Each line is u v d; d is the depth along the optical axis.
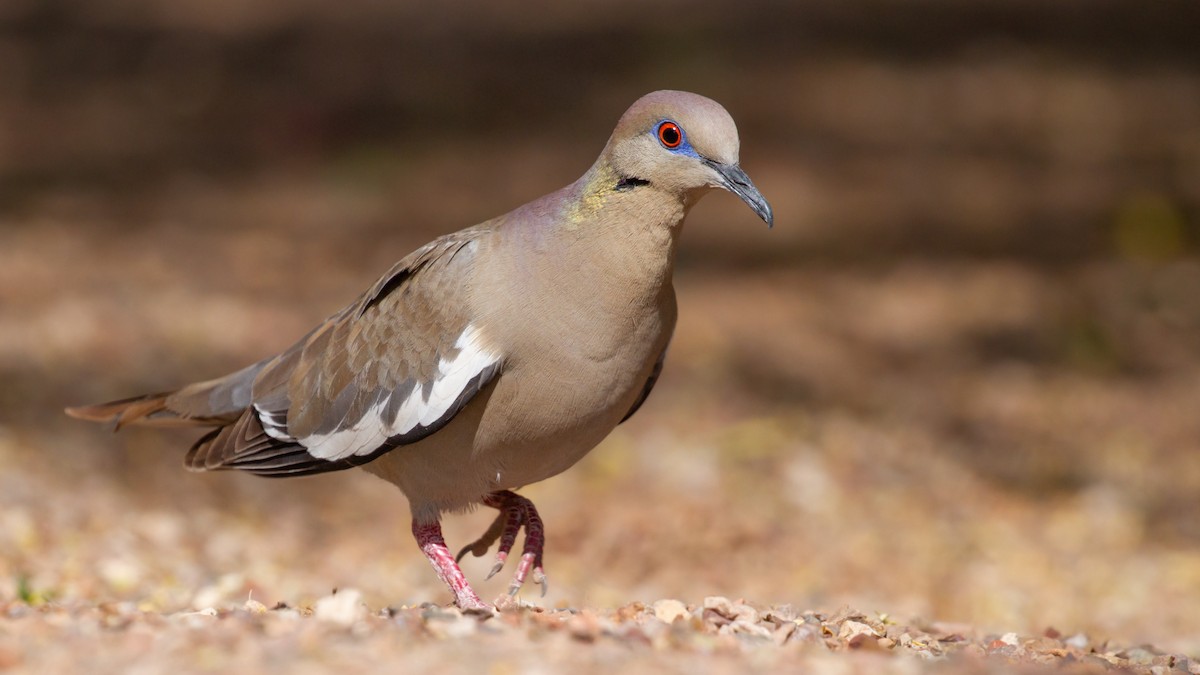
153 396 9.07
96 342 15.82
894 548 12.53
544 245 7.52
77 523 11.24
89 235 20.58
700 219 22.89
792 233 22.05
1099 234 22.08
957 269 20.61
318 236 21.19
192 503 12.50
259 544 11.55
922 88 30.67
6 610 7.13
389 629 6.33
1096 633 10.37
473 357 7.52
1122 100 29.83
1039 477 14.63
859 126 27.89
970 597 11.38
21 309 16.80
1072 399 16.58
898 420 15.72
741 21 36.97
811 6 38.84
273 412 8.35
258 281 18.77
